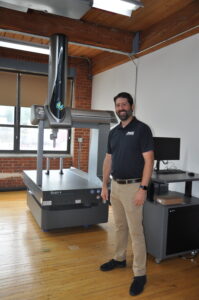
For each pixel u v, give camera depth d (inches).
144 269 88.5
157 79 159.8
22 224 142.4
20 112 220.5
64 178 153.4
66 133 240.7
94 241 125.4
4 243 119.0
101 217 139.8
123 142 87.7
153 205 108.8
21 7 108.3
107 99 217.0
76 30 147.4
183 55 140.2
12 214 157.5
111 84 211.0
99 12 138.9
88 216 136.7
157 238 107.0
